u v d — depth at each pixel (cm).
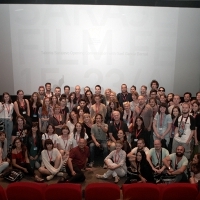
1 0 697
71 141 505
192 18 721
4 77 744
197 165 396
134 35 726
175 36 731
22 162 475
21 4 701
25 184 303
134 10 712
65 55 733
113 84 754
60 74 745
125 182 443
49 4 704
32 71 742
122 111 581
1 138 489
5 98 568
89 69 743
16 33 718
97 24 717
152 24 721
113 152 468
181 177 427
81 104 593
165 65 748
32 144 495
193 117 480
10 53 730
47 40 723
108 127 531
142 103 544
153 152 452
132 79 753
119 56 737
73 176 445
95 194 304
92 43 727
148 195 300
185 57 745
